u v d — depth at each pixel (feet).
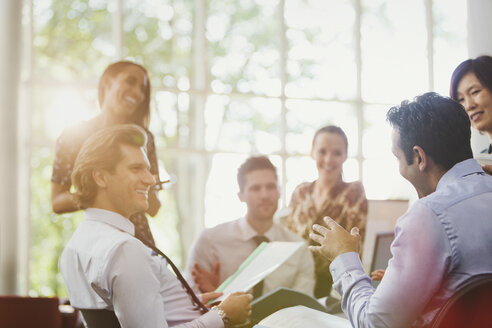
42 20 30.55
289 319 5.83
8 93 16.48
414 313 4.81
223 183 20.38
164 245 31.53
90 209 6.23
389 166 21.48
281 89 21.03
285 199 20.33
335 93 23.39
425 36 22.75
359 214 11.05
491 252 4.83
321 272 10.32
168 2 32.40
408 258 4.84
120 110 9.87
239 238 9.87
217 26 29.58
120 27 19.72
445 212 4.93
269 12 29.71
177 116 31.17
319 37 23.35
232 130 28.68
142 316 5.60
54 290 26.25
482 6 10.19
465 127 5.24
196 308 6.59
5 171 16.43
